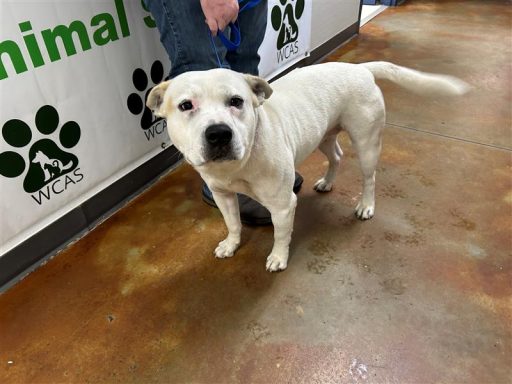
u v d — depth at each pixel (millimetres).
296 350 1492
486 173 2342
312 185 2379
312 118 1667
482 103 3084
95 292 1790
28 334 1626
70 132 1907
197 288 1774
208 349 1522
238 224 1860
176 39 1722
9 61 1579
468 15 5137
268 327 1583
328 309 1636
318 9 3719
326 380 1391
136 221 2188
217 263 1895
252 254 1931
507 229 1954
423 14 5281
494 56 3861
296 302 1675
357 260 1849
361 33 4770
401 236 1961
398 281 1731
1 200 1716
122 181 2287
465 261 1802
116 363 1499
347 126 1838
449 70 3627
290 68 3617
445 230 1975
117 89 2086
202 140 1191
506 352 1434
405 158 2523
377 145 1898
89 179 2080
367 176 1985
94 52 1911
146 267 1900
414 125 2867
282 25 3244
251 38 2033
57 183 1924
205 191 2252
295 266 1841
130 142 2262
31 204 1838
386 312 1605
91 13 1846
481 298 1631
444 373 1385
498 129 2754
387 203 2176
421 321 1560
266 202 1588
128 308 1706
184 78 1285
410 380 1372
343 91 1729
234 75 1319
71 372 1480
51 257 1990
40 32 1656
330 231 2023
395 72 1845
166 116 1355
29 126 1720
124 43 2055
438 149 2588
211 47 1759
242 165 1381
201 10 1643
